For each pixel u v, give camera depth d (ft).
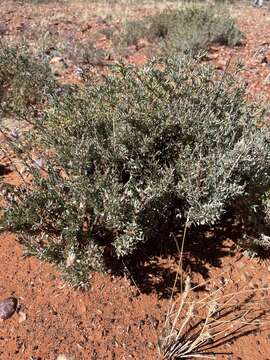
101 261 9.02
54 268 10.02
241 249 10.85
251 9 55.67
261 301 9.88
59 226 9.52
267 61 23.91
